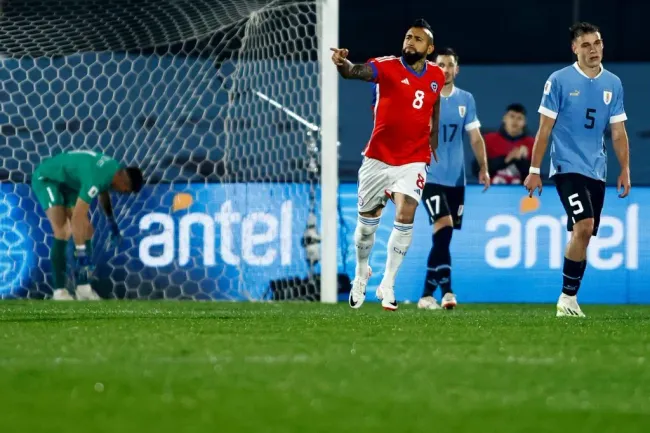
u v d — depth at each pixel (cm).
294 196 3816
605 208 3891
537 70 6050
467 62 7181
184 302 3559
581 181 2614
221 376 1329
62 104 4419
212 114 4272
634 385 1314
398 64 2544
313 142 3844
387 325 2189
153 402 1144
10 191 3828
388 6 7162
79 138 4388
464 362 1496
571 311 2706
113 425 1009
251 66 3981
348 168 4859
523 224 3891
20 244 3831
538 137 2645
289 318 2425
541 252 3888
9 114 4384
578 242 2641
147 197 3847
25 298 3819
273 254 3819
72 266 3853
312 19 4556
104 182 3616
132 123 4362
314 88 3841
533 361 1519
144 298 3834
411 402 1162
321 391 1227
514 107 4466
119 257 3844
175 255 3838
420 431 1003
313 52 4550
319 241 3806
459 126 3266
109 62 4144
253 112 4012
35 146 4228
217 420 1045
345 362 1474
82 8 4300
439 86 2583
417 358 1534
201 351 1598
